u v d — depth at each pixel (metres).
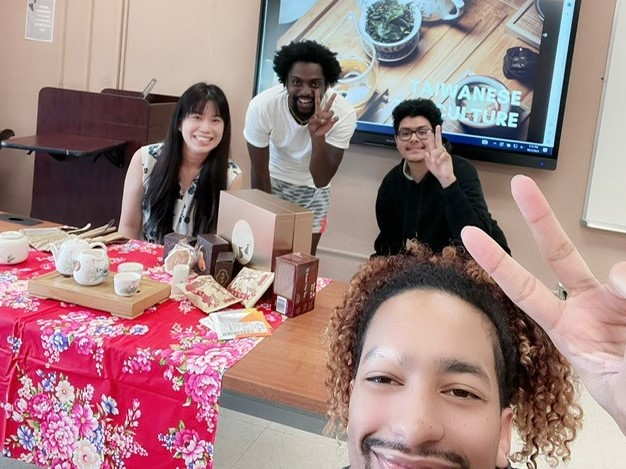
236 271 1.73
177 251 1.76
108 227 2.19
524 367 0.79
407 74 3.15
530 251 3.15
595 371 0.61
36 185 3.17
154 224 2.34
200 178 2.30
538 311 0.64
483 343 0.71
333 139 2.83
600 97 2.96
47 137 3.02
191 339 1.37
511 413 0.76
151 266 1.87
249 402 1.21
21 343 1.37
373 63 3.20
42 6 3.80
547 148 3.00
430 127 2.61
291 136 2.86
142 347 1.30
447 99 3.11
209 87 2.26
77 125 3.09
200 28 3.57
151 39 3.66
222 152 2.30
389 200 2.82
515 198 0.66
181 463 1.27
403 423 0.65
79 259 1.52
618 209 3.00
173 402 1.26
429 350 0.68
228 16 3.51
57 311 1.45
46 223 2.23
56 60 3.84
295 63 2.71
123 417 1.30
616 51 2.91
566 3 2.88
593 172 3.00
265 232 1.65
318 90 2.72
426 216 2.69
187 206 2.32
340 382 0.87
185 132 2.23
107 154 3.01
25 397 1.38
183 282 1.65
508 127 3.04
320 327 1.51
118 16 3.69
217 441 2.25
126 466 1.31
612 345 0.62
